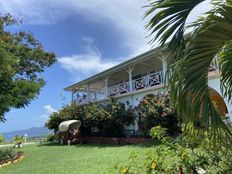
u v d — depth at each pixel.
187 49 2.73
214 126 2.89
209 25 2.67
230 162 3.44
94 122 21.66
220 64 3.67
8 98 14.09
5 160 13.84
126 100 21.33
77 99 28.14
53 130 29.70
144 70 24.12
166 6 2.80
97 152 14.80
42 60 22.36
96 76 24.39
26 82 15.80
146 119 16.36
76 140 23.02
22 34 21.03
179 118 3.08
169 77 2.96
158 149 3.86
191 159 3.61
